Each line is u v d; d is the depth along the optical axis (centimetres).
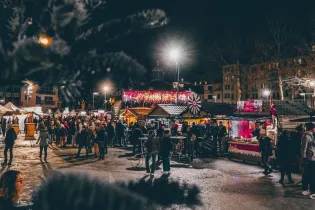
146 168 1211
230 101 8131
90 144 1725
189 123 2514
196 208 746
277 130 1398
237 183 1033
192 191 915
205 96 9212
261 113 1672
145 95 2839
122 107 3656
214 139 1764
